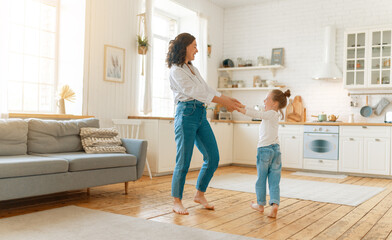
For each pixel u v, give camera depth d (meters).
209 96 2.77
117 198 3.54
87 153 3.64
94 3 4.77
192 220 2.75
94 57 4.78
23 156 3.21
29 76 4.50
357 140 5.68
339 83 6.43
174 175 2.94
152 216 2.85
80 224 2.55
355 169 5.70
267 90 7.09
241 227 2.59
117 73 5.11
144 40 5.33
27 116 3.90
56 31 4.79
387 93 6.03
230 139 6.82
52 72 4.75
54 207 3.11
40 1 4.60
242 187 4.32
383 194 4.09
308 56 6.72
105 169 3.45
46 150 3.51
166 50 6.59
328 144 5.89
